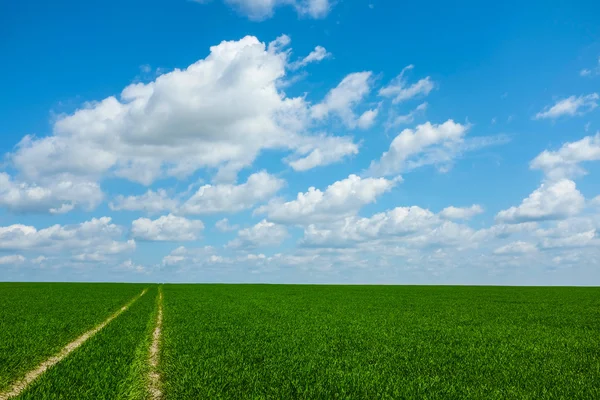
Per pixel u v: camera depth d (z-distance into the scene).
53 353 16.95
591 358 16.42
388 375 13.36
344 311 35.88
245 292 67.25
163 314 31.70
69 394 11.23
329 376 12.97
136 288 74.94
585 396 11.26
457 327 25.48
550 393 11.33
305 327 24.38
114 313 32.25
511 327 25.84
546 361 15.70
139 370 13.88
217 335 20.50
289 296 58.28
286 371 13.59
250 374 13.06
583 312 36.62
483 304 45.56
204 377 12.46
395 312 35.31
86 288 72.25
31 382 12.19
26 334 20.12
